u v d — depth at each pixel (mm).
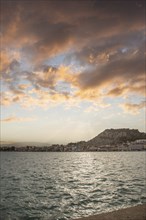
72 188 29547
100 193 25031
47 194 25469
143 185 30016
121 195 23344
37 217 16547
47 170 60719
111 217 5316
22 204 20656
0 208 19266
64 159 132500
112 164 81250
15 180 39656
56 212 17703
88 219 5215
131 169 58438
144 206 6188
